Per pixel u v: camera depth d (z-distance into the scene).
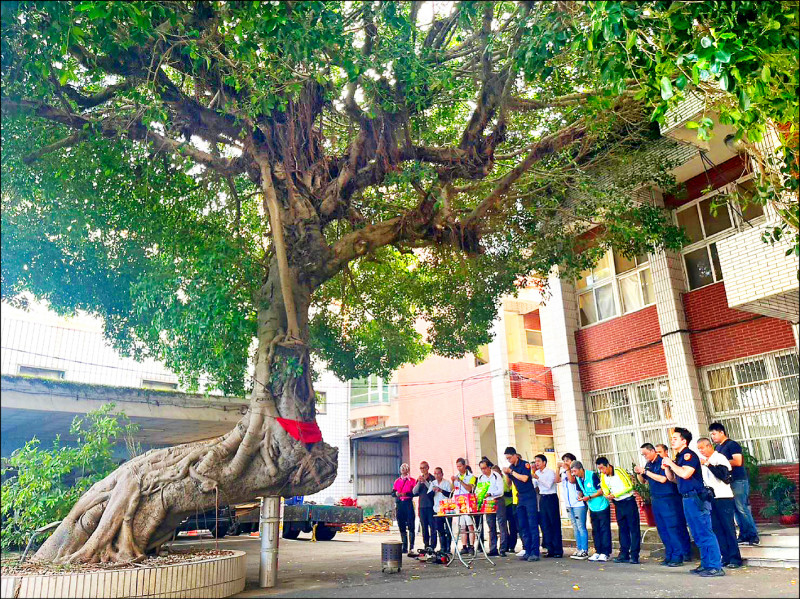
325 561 11.35
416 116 10.33
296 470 8.19
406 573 8.70
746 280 9.54
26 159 8.62
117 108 9.62
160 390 17.42
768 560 8.21
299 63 8.79
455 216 10.42
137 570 6.53
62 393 15.59
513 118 11.88
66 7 6.92
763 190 8.45
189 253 10.21
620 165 12.39
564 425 15.44
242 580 7.86
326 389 27.45
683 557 8.59
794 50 6.57
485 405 22.06
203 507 7.99
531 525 9.80
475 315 13.09
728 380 12.70
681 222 13.79
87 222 10.13
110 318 11.51
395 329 14.20
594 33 6.84
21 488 9.96
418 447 24.59
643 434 14.19
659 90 7.86
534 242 12.38
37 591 6.03
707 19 6.86
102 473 10.40
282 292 8.80
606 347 15.16
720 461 8.45
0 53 7.32
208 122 9.40
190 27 8.46
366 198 11.75
